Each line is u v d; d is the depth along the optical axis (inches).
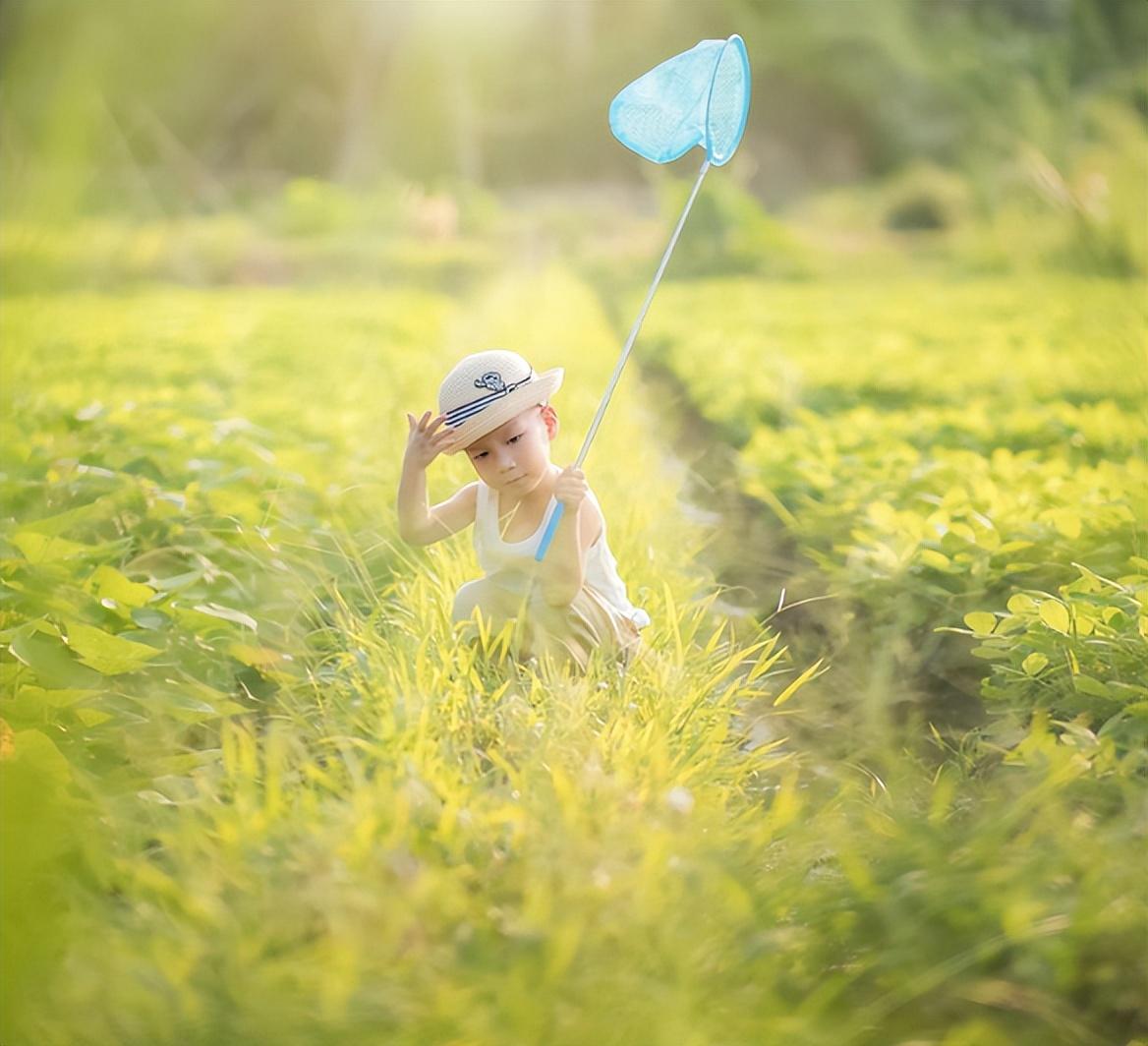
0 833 89.5
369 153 1557.6
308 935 90.4
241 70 1469.0
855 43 1470.2
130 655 131.4
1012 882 91.8
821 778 132.0
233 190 1357.0
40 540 148.6
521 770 111.6
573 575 138.5
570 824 99.7
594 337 460.4
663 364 452.8
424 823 102.3
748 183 1604.3
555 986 84.0
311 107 1535.4
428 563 184.1
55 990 84.1
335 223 1210.0
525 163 1803.6
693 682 138.0
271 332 523.2
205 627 149.7
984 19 989.2
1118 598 150.4
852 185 1513.3
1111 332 250.8
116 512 193.2
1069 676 140.8
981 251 802.8
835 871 104.7
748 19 1630.2
